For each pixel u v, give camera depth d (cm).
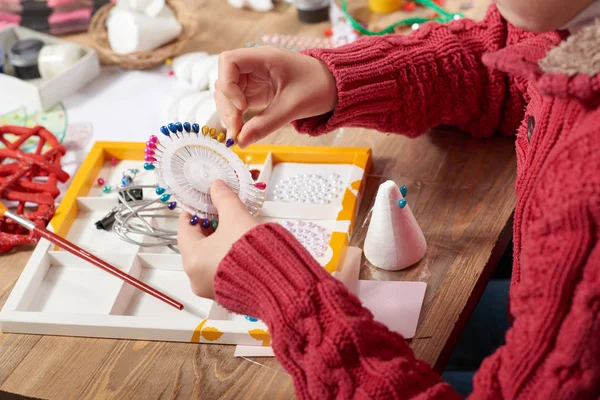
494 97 92
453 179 91
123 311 79
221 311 78
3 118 108
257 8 131
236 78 77
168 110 106
